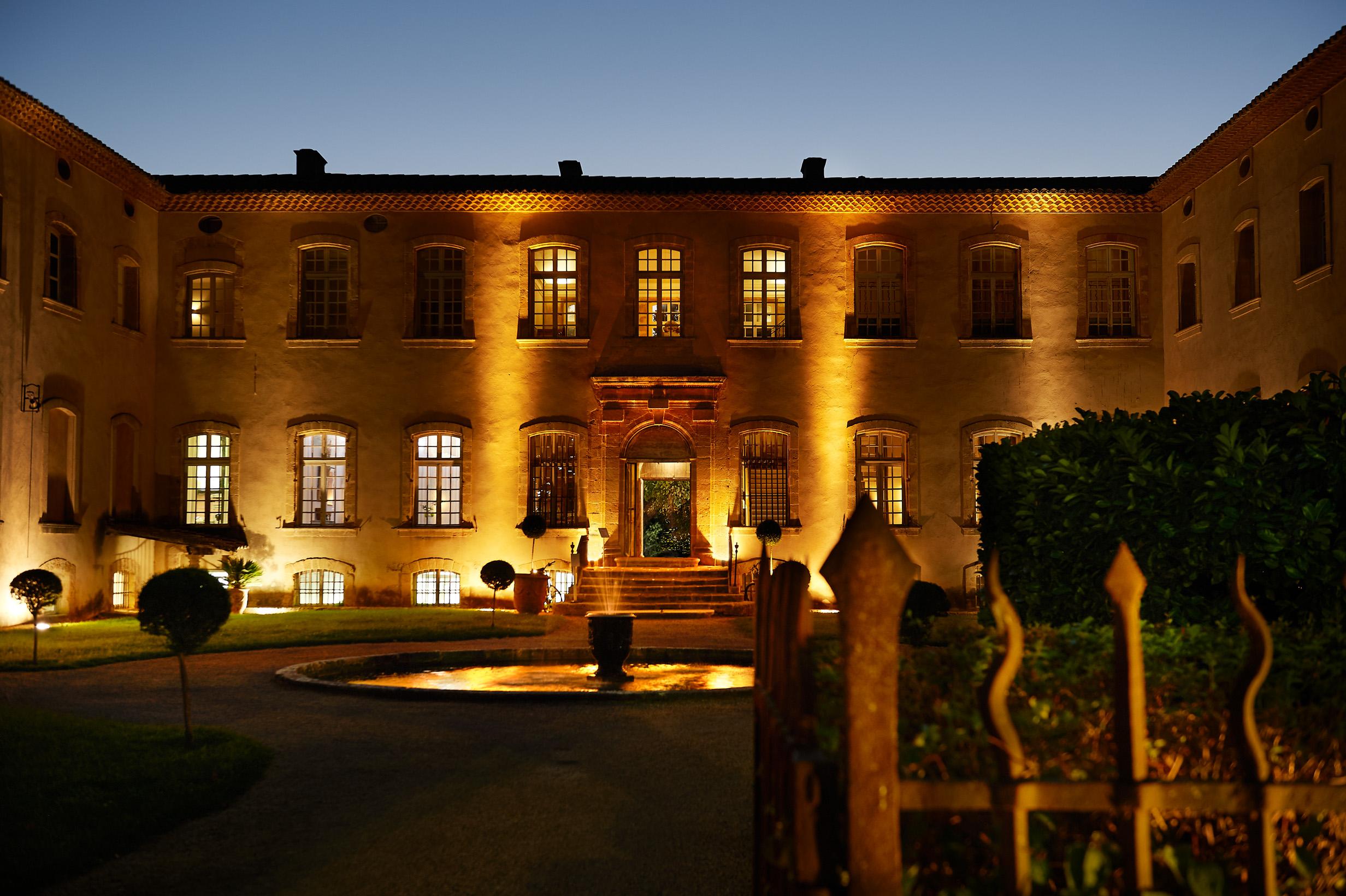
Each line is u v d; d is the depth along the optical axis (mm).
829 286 25109
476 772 7648
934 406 24906
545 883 5293
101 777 7137
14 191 19391
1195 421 7098
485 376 24984
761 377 25000
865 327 25281
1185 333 23641
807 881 2760
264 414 24797
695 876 5371
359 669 14070
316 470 25062
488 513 24781
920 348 24984
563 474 24938
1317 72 18156
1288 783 2645
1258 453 5785
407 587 24656
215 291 25219
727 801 6801
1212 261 22531
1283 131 19734
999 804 2574
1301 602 5590
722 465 24828
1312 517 5438
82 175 21719
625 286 25094
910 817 2943
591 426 24891
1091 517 6758
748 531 24766
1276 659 3760
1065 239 25078
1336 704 3543
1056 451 8062
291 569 24562
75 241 21422
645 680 13352
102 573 22219
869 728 2564
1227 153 21609
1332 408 6000
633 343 25000
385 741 8758
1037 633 4270
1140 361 24812
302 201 24922
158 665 13836
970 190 24781
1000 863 2646
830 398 24953
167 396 24750
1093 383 24828
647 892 5164
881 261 25406
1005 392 24875
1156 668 3660
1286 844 3316
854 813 2555
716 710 10234
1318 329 18641
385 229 25156
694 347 25047
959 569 24594
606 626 13391
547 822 6344
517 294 25094
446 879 5371
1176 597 6113
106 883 5336
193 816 6496
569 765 7844
